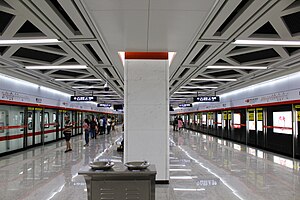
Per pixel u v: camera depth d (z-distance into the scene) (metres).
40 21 4.80
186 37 5.31
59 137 18.45
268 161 9.79
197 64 8.82
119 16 4.23
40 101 14.69
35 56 8.73
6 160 10.01
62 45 6.48
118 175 3.57
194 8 3.95
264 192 5.79
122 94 22.20
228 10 4.18
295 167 8.62
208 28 5.09
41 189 6.01
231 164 9.12
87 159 10.20
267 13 4.43
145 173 3.56
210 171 7.94
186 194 5.60
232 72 12.06
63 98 18.80
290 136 10.98
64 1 3.89
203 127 27.05
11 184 6.45
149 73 6.54
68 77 12.74
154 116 6.48
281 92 11.49
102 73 10.84
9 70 10.32
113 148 13.66
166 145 6.46
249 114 15.30
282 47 6.91
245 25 4.99
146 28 4.79
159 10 4.02
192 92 20.75
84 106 25.17
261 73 11.05
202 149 13.38
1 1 4.21
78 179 6.95
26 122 13.26
